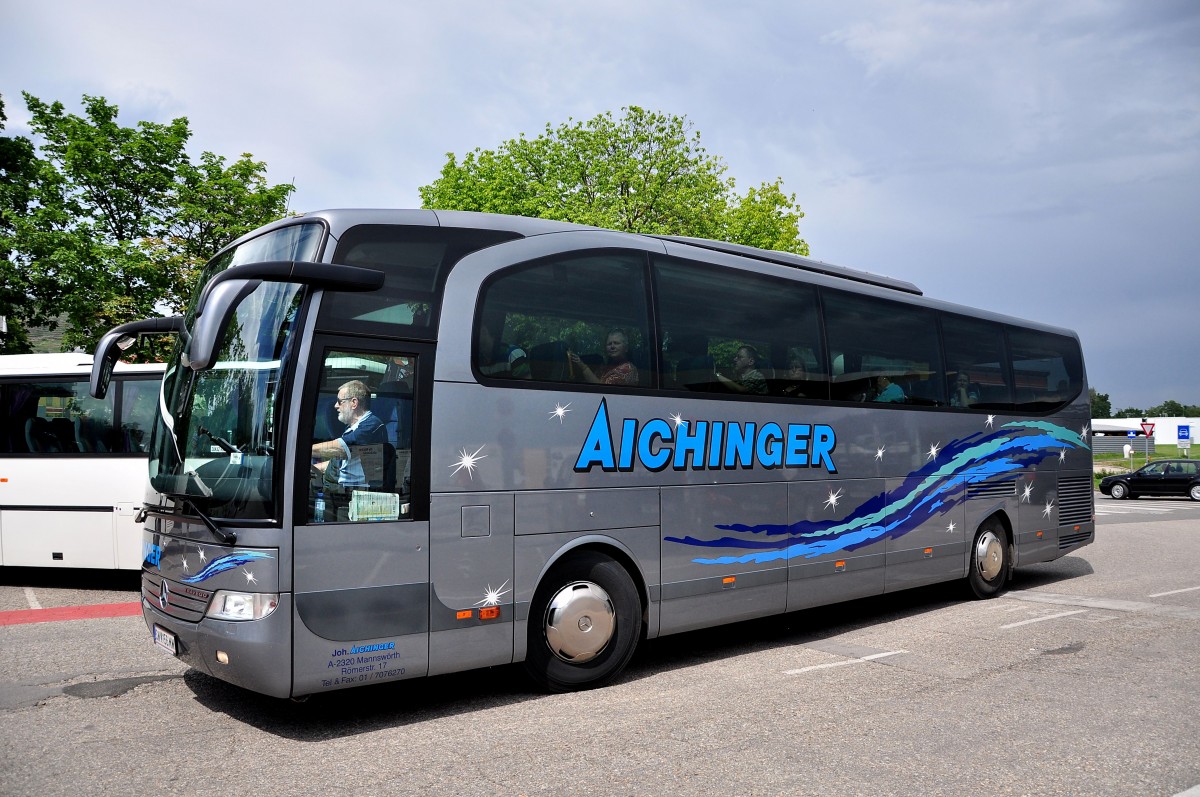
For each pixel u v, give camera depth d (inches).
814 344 337.4
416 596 221.8
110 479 441.4
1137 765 187.9
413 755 197.5
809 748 200.2
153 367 451.8
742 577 300.0
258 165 947.3
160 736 212.1
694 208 1232.8
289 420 207.0
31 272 872.9
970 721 220.4
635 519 268.8
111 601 413.4
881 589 357.1
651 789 175.6
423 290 231.5
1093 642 315.0
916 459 378.0
